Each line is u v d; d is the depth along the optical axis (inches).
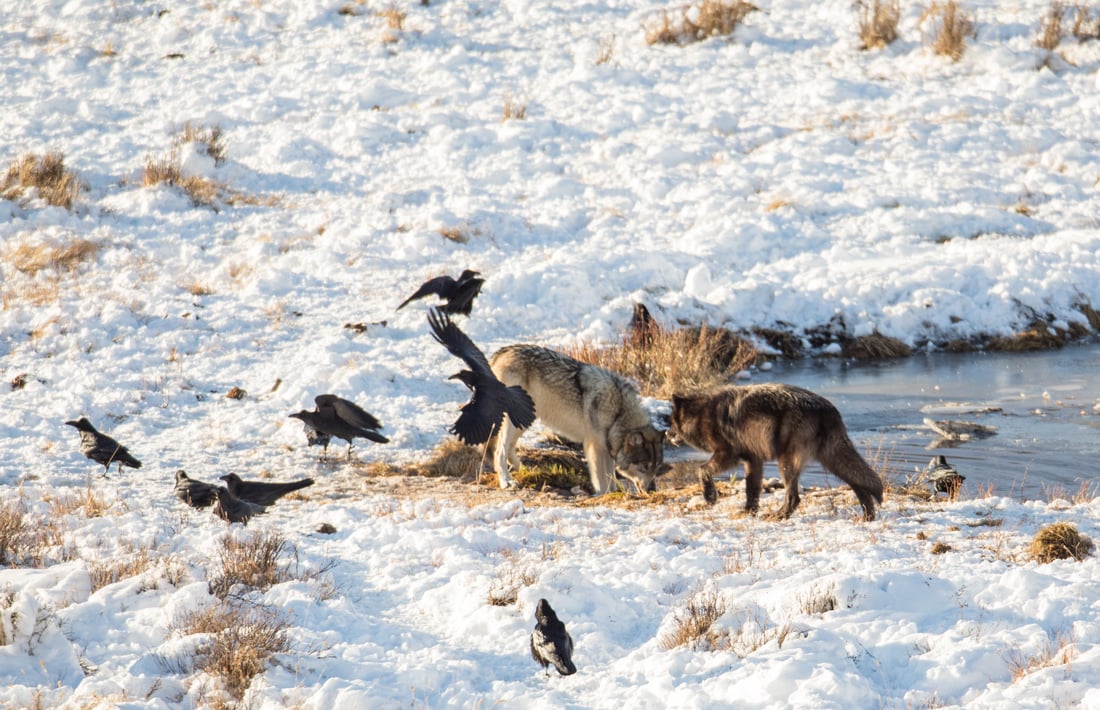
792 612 599.5
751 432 916.6
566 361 1114.7
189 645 558.6
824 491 1014.4
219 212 2153.1
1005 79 2741.1
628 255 1972.2
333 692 499.2
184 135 2465.6
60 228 1980.8
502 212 2162.9
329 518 896.9
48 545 768.9
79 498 974.4
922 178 2324.1
